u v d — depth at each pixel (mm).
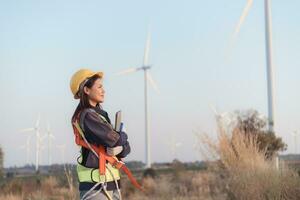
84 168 5012
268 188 11938
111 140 4910
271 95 25516
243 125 19438
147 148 47656
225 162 14648
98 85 5199
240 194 12516
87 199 4938
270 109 25438
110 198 4980
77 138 5074
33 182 26797
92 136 4977
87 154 5012
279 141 18688
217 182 16016
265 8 26969
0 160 36844
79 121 5043
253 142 16016
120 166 5055
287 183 11812
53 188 20078
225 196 14570
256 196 11992
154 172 43375
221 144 15008
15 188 25656
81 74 5191
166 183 27250
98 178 4945
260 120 19656
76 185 11070
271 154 18266
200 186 21047
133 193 28672
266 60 26109
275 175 12211
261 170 12656
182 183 25266
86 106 5156
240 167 13555
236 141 14898
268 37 26500
